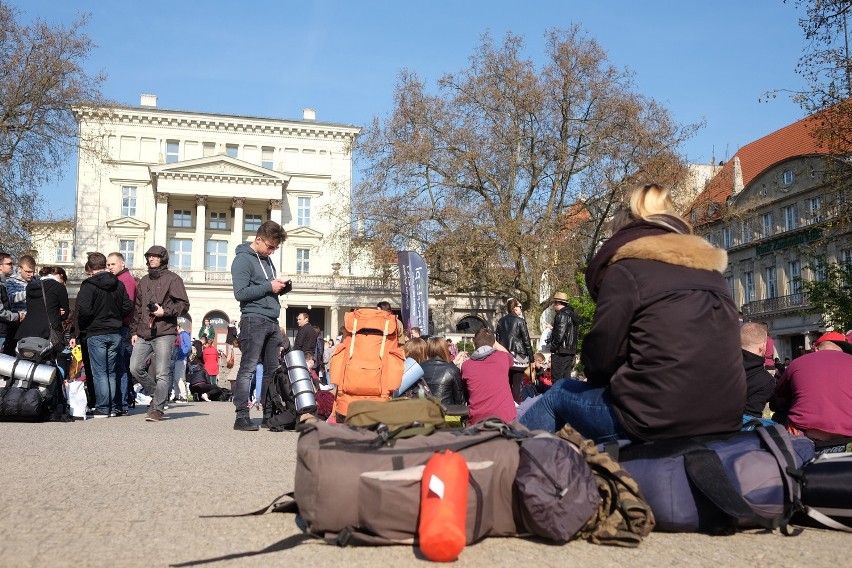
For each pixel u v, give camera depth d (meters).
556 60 39.81
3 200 37.31
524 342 14.96
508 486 3.75
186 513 4.36
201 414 14.70
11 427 9.43
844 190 24.86
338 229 46.34
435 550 3.30
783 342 56.38
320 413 10.98
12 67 36.38
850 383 5.88
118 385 12.60
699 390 4.02
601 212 39.91
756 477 3.89
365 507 3.61
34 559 3.29
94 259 11.74
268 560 3.36
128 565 3.25
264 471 6.12
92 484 5.25
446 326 55.44
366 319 8.06
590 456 3.88
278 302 10.46
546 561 3.39
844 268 23.94
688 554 3.56
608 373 4.40
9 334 11.52
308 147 70.50
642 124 37.84
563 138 40.62
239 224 64.88
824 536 3.98
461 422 9.64
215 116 68.38
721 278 4.28
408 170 40.97
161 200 63.75
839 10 22.78
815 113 23.83
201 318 60.88
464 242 39.12
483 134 40.72
